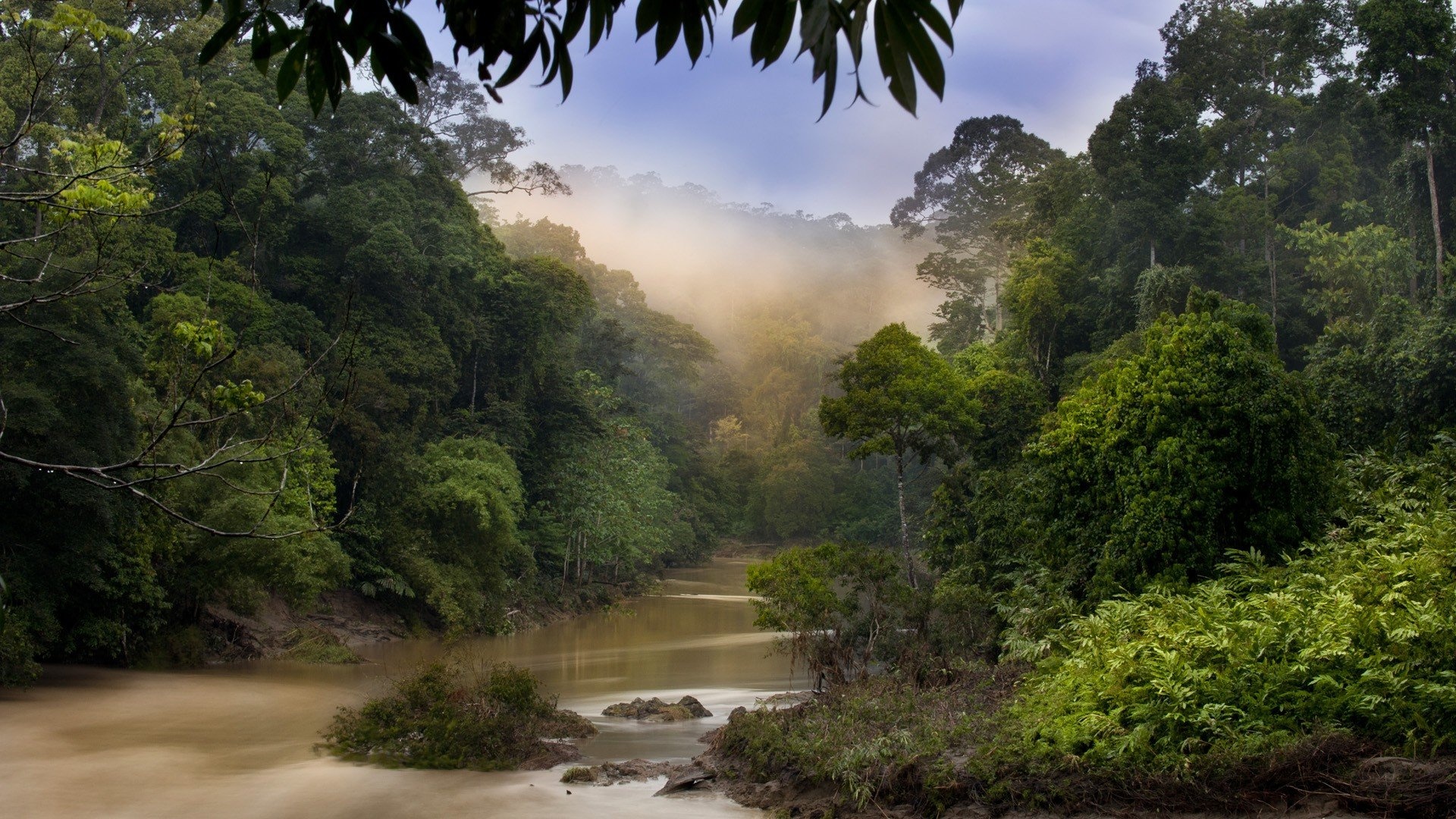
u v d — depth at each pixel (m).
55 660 22.20
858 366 28.28
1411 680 8.96
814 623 17.67
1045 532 17.17
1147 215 42.41
